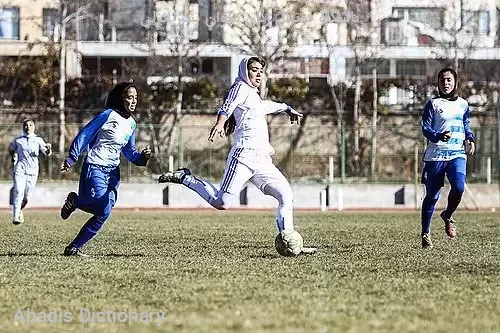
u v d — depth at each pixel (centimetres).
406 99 8362
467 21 8281
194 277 1867
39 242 2922
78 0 8162
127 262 2184
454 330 1284
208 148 6988
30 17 8294
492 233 3378
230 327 1305
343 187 6353
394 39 8469
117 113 2294
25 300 1589
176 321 1364
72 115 7675
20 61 7994
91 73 8412
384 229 3628
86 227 2378
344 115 7906
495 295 1617
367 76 8269
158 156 6875
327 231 3488
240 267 2050
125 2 8519
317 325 1319
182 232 3438
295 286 1725
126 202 6253
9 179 6694
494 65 8294
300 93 8012
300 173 6925
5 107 7700
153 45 7938
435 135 2427
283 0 8281
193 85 7988
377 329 1289
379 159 6956
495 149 6850
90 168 2303
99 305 1530
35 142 3859
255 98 2217
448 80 2478
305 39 8250
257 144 2219
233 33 8312
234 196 2206
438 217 4750
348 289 1684
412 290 1673
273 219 4522
